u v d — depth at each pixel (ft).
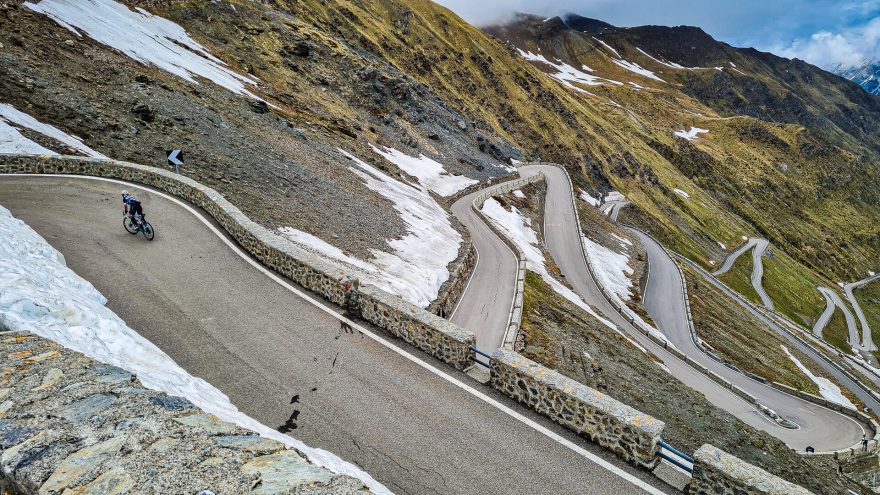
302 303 44.27
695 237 464.65
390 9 428.97
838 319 433.07
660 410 76.54
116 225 57.16
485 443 29.32
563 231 231.30
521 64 527.40
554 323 100.73
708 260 428.56
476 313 93.66
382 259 86.79
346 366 35.76
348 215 100.53
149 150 84.48
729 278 404.77
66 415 15.39
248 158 100.53
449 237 131.13
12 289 23.98
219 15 220.64
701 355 176.04
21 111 76.38
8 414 15.03
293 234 74.54
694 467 25.75
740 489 23.99
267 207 81.25
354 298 43.52
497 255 139.44
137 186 70.74
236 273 48.85
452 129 291.17
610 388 75.31
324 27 310.86
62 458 13.46
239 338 37.88
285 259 48.91
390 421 30.60
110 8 165.99
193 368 33.37
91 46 117.60
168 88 115.65
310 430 29.09
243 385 32.42
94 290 35.70
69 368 18.38
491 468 27.53
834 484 88.28
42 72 91.40
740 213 634.02
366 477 24.48
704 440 72.38
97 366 18.98
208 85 141.90
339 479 14.74
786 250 603.67
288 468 14.88
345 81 242.58
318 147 142.61
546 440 29.86
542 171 328.49
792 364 221.05
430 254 107.34
